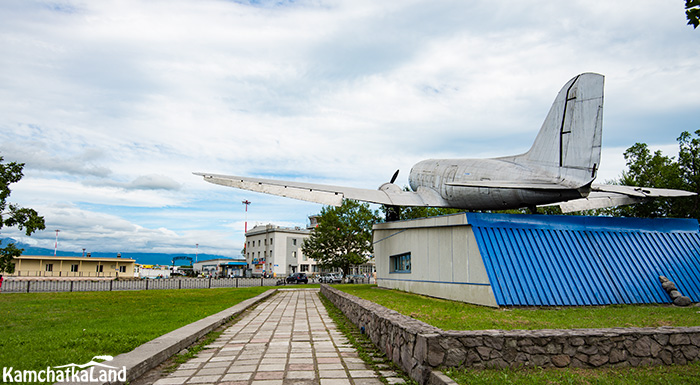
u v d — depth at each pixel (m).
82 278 61.12
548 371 6.21
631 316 11.62
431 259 18.98
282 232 78.38
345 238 48.44
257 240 84.75
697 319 10.84
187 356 8.30
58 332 10.35
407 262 22.36
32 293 30.17
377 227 26.34
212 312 15.92
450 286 17.17
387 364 7.63
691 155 23.83
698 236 17.64
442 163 23.59
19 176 23.22
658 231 17.48
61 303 21.17
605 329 6.98
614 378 5.97
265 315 16.02
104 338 9.12
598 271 15.55
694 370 6.41
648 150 26.58
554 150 17.45
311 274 75.00
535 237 16.09
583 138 16.39
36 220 23.31
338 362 7.82
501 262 15.05
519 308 14.05
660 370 6.41
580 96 16.67
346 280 55.31
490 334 6.43
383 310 10.03
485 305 14.67
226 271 78.38
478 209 21.44
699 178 23.05
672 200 25.02
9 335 9.91
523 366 6.35
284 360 8.00
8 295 27.92
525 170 18.14
